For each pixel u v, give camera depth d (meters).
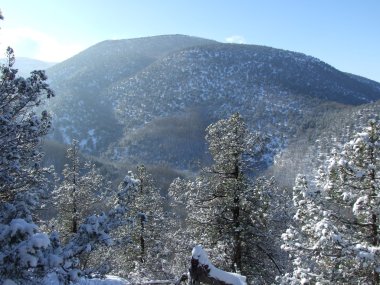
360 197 10.48
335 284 10.16
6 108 8.12
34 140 8.38
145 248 26.56
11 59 8.16
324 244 9.89
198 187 18.77
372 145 10.81
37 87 8.17
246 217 17.97
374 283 10.00
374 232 10.95
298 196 11.44
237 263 17.62
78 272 6.36
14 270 5.46
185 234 18.98
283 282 10.81
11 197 8.06
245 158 18.88
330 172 11.23
